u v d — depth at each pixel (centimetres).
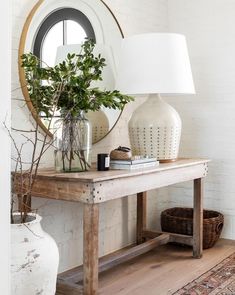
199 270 275
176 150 289
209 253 313
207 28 355
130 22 335
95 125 296
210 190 359
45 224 267
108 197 211
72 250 288
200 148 362
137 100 345
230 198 350
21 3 245
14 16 241
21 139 247
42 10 255
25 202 206
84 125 234
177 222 322
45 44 258
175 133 283
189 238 306
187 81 277
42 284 183
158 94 290
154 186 246
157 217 377
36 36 252
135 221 348
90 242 203
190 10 363
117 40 312
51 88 231
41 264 181
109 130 308
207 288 244
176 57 273
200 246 301
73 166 230
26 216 195
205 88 358
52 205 272
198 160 297
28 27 246
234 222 349
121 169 243
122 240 335
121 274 270
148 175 241
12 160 240
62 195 212
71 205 286
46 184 218
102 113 301
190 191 369
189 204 370
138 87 267
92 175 214
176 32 371
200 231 300
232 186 349
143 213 336
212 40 353
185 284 251
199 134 362
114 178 213
